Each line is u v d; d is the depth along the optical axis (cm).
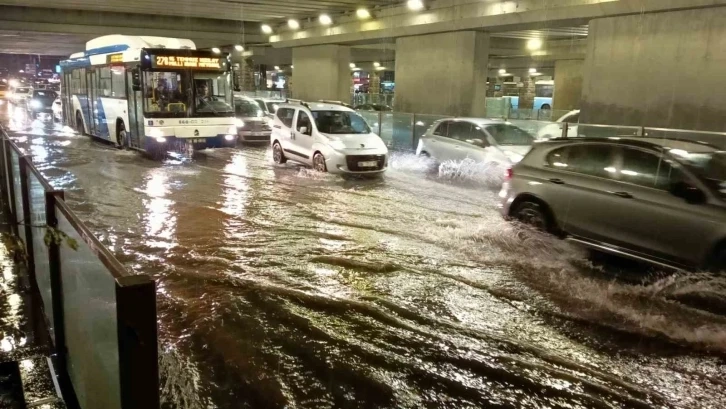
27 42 3869
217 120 1705
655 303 607
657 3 1580
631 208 683
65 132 2494
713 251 607
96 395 310
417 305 596
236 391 427
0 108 4512
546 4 1872
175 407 405
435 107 2469
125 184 1269
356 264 729
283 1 2328
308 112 1523
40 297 538
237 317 559
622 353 494
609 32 1755
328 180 1375
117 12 2892
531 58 3931
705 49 1525
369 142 1445
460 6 2194
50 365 420
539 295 627
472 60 2288
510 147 1347
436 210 1052
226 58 1709
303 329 534
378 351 493
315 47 3241
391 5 2483
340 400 417
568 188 761
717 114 1518
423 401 417
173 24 3098
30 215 561
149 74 1602
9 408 363
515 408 409
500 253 783
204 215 986
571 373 459
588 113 1844
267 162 1684
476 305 598
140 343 247
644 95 1681
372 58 4516
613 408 410
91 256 299
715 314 579
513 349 499
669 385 443
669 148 689
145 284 244
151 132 1611
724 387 441
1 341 456
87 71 2148
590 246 735
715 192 625
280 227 912
